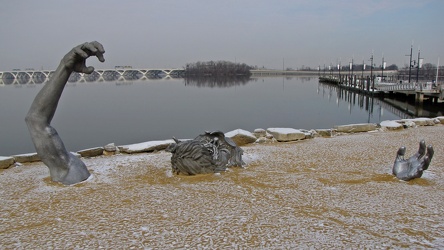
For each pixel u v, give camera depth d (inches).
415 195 292.0
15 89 2452.0
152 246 213.5
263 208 269.1
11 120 1129.4
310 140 539.8
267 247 210.1
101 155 469.4
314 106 1582.2
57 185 335.6
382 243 213.2
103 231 235.5
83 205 283.3
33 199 300.4
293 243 214.5
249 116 1263.5
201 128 1023.0
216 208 270.7
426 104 1430.9
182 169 356.8
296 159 422.3
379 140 525.3
